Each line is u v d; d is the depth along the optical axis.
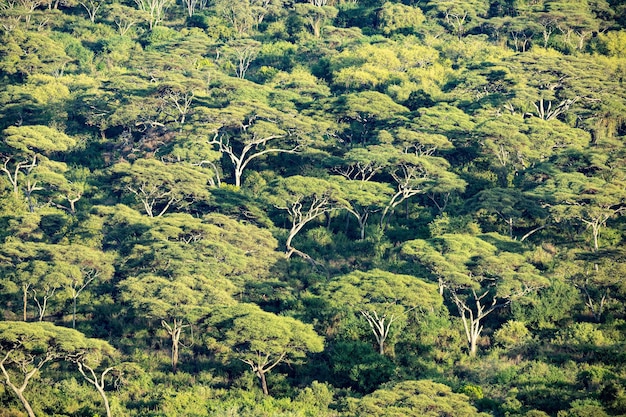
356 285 136.25
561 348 132.00
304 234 171.38
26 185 180.75
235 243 156.00
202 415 113.81
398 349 134.12
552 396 114.06
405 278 137.00
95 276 146.12
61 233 161.88
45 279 139.00
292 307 143.25
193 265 144.00
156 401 118.94
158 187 172.38
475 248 146.62
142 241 151.75
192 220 159.12
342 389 125.00
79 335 118.00
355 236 173.12
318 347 124.31
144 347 137.38
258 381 126.81
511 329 136.50
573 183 172.12
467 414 102.31
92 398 120.38
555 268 149.75
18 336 113.62
